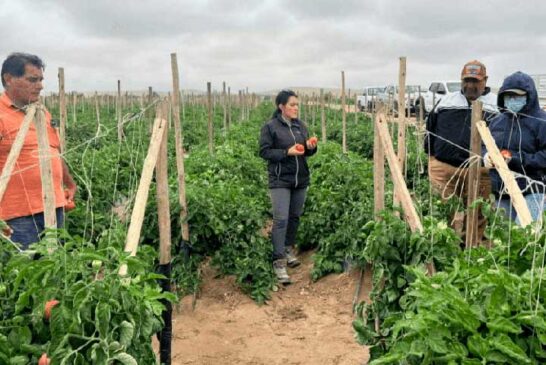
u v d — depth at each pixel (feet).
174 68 20.20
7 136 14.12
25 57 14.34
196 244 22.02
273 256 23.11
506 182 12.85
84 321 8.47
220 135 66.59
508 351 7.52
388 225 13.12
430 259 12.30
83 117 94.07
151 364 9.85
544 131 16.26
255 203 28.63
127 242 11.79
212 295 21.97
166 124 14.51
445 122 21.01
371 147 64.69
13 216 14.57
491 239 11.68
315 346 18.16
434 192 22.09
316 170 35.45
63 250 8.85
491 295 7.98
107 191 29.09
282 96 21.91
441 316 8.11
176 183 25.98
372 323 13.62
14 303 9.03
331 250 23.67
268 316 20.58
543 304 8.20
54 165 15.42
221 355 17.54
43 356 7.98
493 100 21.25
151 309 9.56
